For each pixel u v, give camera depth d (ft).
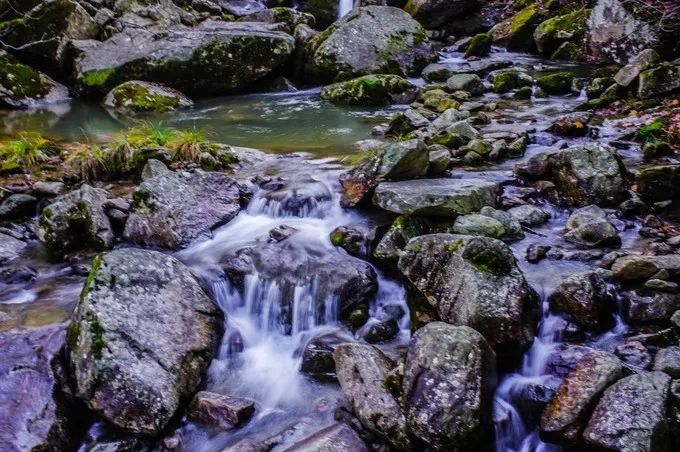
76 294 18.06
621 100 33.06
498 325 14.23
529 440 13.38
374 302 17.80
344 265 18.26
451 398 12.50
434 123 30.37
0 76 39.45
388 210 19.76
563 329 15.15
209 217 21.16
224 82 43.06
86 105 40.57
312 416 14.26
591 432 12.00
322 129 32.99
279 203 22.04
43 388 14.21
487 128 30.04
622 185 20.80
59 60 43.39
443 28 57.26
